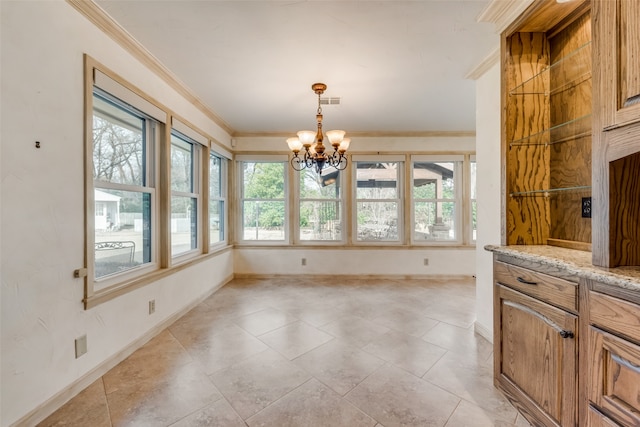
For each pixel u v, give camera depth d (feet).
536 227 5.63
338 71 8.18
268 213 15.12
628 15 3.29
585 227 4.91
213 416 4.84
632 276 3.12
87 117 5.70
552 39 5.60
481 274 7.98
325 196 15.16
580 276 3.55
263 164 15.06
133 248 7.64
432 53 7.24
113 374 6.09
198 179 11.52
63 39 5.20
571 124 5.18
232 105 10.88
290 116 12.23
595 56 3.68
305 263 14.85
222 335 8.03
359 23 6.07
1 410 4.24
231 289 12.73
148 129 8.25
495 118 7.41
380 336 7.95
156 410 4.99
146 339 7.59
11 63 4.37
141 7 5.57
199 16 5.84
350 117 12.38
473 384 5.73
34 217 4.71
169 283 8.79
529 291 4.57
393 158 14.75
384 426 4.61
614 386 3.22
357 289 12.71
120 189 7.13
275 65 7.84
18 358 4.46
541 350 4.30
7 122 4.33
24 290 4.55
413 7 5.59
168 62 7.68
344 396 5.36
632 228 3.56
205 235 11.69
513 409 4.99
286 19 5.93
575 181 5.10
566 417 3.84
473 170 14.75
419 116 12.24
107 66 6.20
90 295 5.78
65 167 5.26
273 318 9.30
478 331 8.09
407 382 5.81
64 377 5.19
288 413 4.92
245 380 5.88
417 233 15.05
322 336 7.96
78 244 5.52
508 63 5.62
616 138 3.43
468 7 5.60
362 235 15.08
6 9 4.30
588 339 3.53
